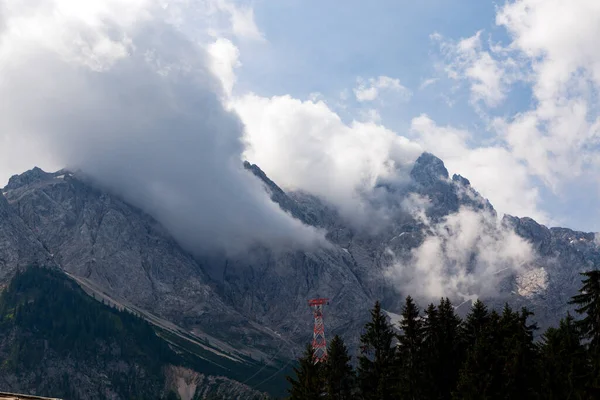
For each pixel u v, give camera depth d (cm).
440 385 11488
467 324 12019
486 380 10094
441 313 12050
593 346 9962
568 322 10756
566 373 9962
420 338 12038
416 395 11494
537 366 10244
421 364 11750
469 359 10488
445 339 11750
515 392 10069
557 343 10319
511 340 10525
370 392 12350
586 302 10131
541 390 10031
